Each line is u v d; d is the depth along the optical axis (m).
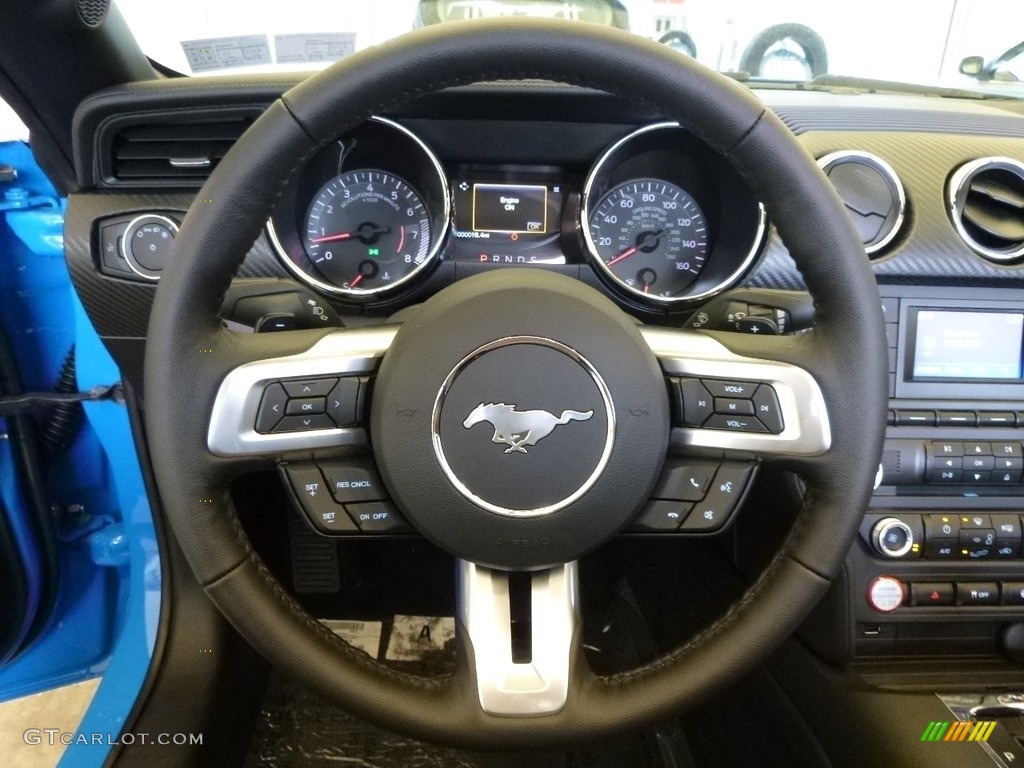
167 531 1.07
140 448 1.03
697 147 0.91
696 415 0.65
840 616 0.90
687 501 0.66
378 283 0.95
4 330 1.20
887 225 0.91
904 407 0.93
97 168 0.90
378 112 0.60
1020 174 0.92
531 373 0.60
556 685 0.63
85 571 1.45
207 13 1.25
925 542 0.90
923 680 0.90
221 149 0.90
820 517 0.64
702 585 1.14
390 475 0.61
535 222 0.95
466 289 0.62
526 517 0.61
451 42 0.57
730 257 0.93
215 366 0.62
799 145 0.60
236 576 0.63
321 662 0.63
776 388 0.64
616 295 0.93
